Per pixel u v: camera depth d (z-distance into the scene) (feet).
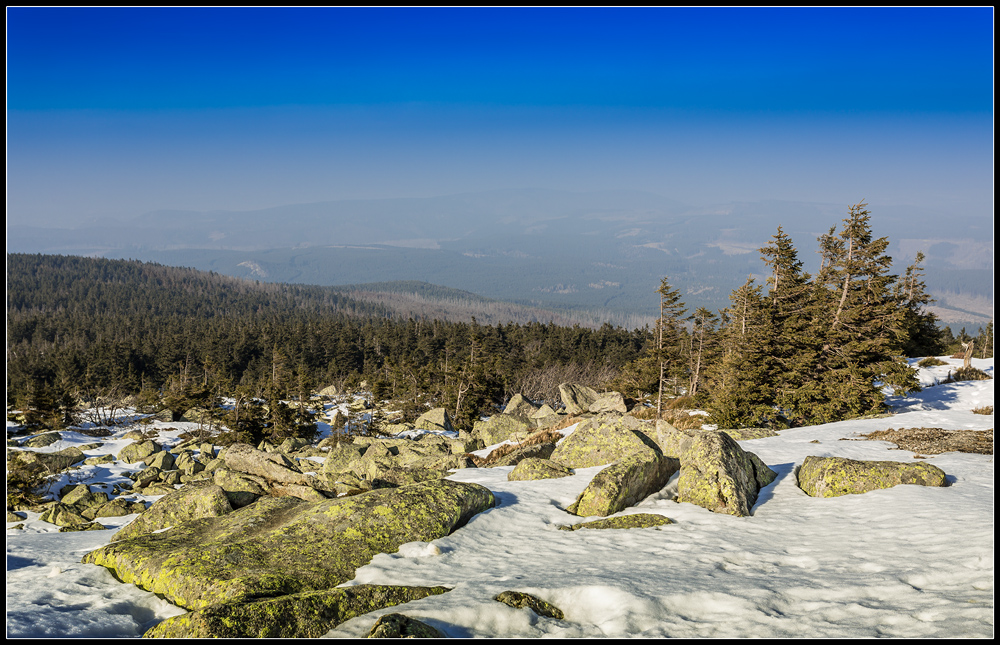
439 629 20.56
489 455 89.81
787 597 23.43
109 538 43.86
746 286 151.23
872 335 123.44
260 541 30.86
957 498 39.63
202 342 447.01
